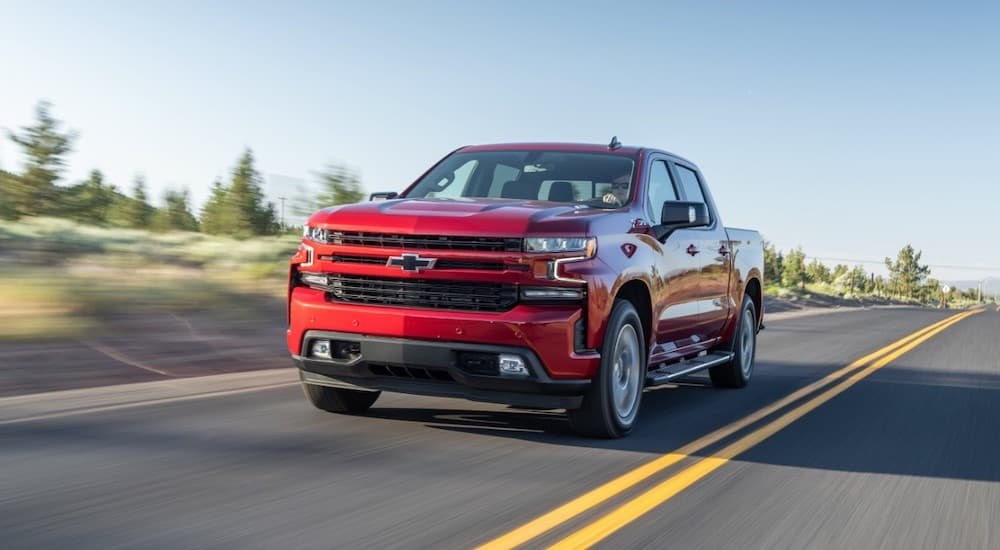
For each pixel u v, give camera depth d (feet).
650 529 13.61
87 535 12.49
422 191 24.21
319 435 19.77
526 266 18.45
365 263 19.26
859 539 13.65
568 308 18.75
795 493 16.25
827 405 27.35
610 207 21.76
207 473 16.14
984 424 24.80
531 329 18.25
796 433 22.38
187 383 27.09
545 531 13.24
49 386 25.91
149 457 17.29
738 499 15.64
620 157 24.00
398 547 12.29
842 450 20.42
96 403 23.09
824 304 153.07
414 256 18.78
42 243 47.47
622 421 20.53
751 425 23.32
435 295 18.86
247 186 62.13
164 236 60.59
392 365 19.06
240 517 13.51
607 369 19.58
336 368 19.65
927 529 14.33
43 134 62.85
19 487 14.93
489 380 18.60
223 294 41.88
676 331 24.47
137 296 36.94
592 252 19.11
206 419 21.30
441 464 17.38
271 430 20.18
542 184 23.24
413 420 21.83
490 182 23.75
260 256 50.83
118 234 57.00
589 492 15.62
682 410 25.68
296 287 20.40
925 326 73.51
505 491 15.51
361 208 20.08
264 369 31.37
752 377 34.53
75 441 18.56
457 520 13.67
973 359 43.98
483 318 18.33
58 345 30.60
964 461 19.71
